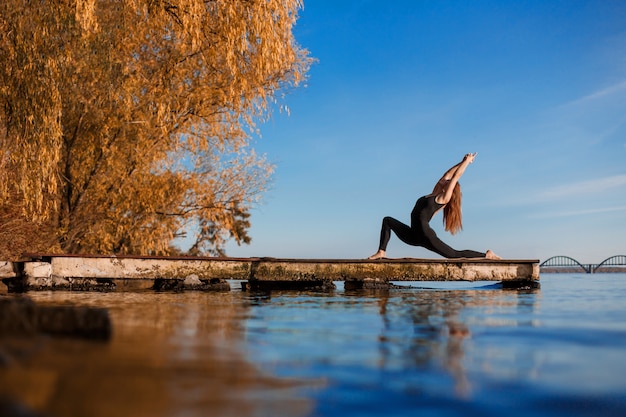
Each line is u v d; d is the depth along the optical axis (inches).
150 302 217.2
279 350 100.0
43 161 349.1
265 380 75.6
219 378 74.3
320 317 162.1
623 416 64.9
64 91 442.0
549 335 124.1
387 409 66.4
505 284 384.2
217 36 416.2
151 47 505.4
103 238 514.9
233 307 196.9
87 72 453.1
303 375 80.4
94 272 325.4
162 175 542.9
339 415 62.9
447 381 79.8
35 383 62.9
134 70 486.3
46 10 356.5
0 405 49.2
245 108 506.0
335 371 83.8
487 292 324.8
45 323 95.4
